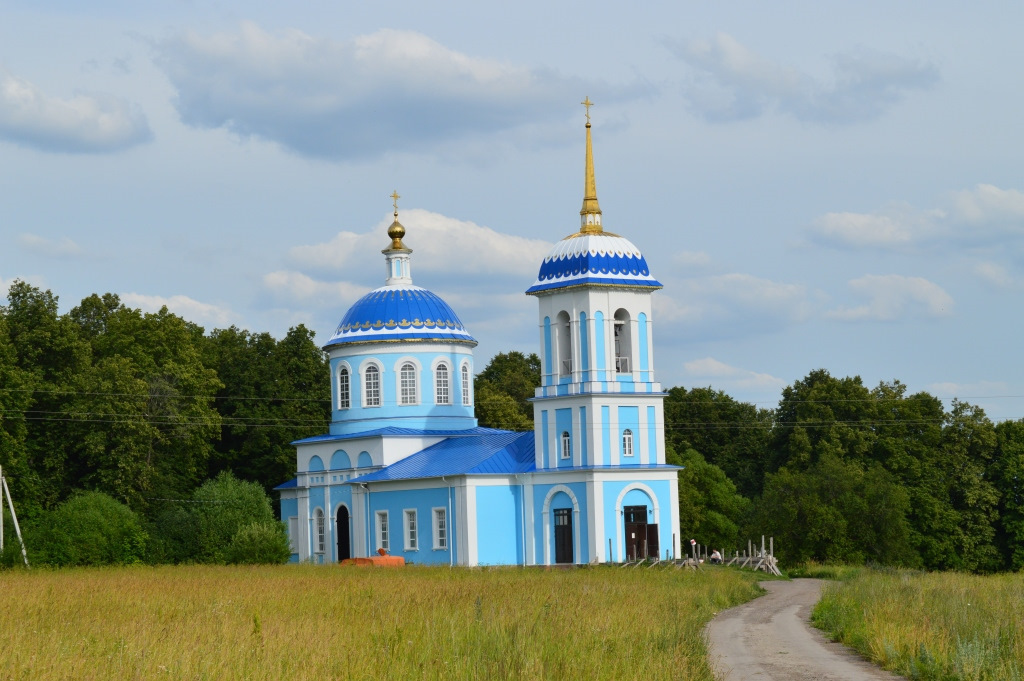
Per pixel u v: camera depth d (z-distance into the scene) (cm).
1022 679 2781
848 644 3762
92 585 5353
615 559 8325
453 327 9944
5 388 8931
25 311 9988
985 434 11481
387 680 2714
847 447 11606
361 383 9819
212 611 4016
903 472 11444
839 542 9944
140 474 9475
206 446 10381
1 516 7819
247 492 9119
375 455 9494
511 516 8756
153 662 2792
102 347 10681
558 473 8512
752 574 7719
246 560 8325
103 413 9375
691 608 4728
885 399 12150
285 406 11394
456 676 2780
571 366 8581
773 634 4141
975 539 11294
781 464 12238
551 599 4503
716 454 13412
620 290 8525
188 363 10631
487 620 3666
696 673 2945
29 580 5925
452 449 9338
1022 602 4191
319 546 9919
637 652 3122
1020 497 11412
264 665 2764
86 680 2602
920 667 3067
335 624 3628
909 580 5853
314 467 9981
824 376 12650
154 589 5109
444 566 7881
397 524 9169
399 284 10225
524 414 13500
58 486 9431
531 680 2722
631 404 8538
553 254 8706
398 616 3791
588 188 8756
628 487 8431
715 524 10894
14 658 2783
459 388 9881
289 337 11819
